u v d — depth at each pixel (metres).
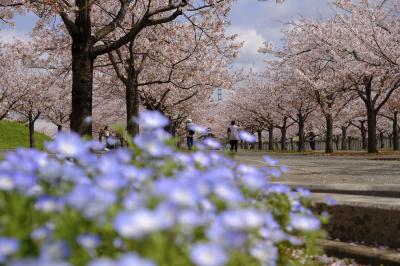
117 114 40.88
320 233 3.02
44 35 23.83
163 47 23.95
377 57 24.86
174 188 1.98
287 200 3.14
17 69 34.81
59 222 1.95
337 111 33.22
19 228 2.01
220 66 28.72
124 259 1.46
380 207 4.64
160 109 29.73
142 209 1.74
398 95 35.66
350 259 4.43
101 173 2.53
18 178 2.14
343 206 4.93
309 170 13.98
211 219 2.10
